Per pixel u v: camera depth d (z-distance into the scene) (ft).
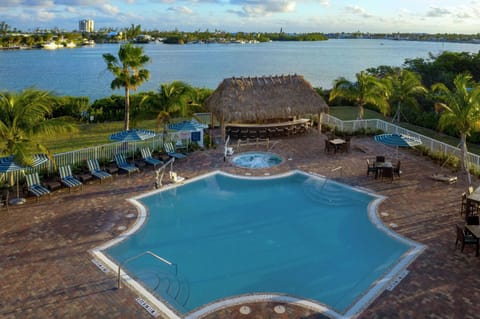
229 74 328.08
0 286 41.96
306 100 103.35
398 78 137.18
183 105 88.99
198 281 45.06
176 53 627.46
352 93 111.86
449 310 38.42
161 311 38.45
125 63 97.09
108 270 45.32
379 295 40.81
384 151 91.35
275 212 63.31
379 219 58.54
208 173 77.46
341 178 74.79
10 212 59.36
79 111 123.54
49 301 39.68
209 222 59.77
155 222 59.16
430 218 58.59
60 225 55.83
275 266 48.52
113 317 37.45
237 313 38.19
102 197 65.72
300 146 95.35
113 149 83.66
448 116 74.95
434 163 82.99
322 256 50.78
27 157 59.52
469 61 187.62
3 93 64.59
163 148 86.84
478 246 47.85
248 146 94.89
